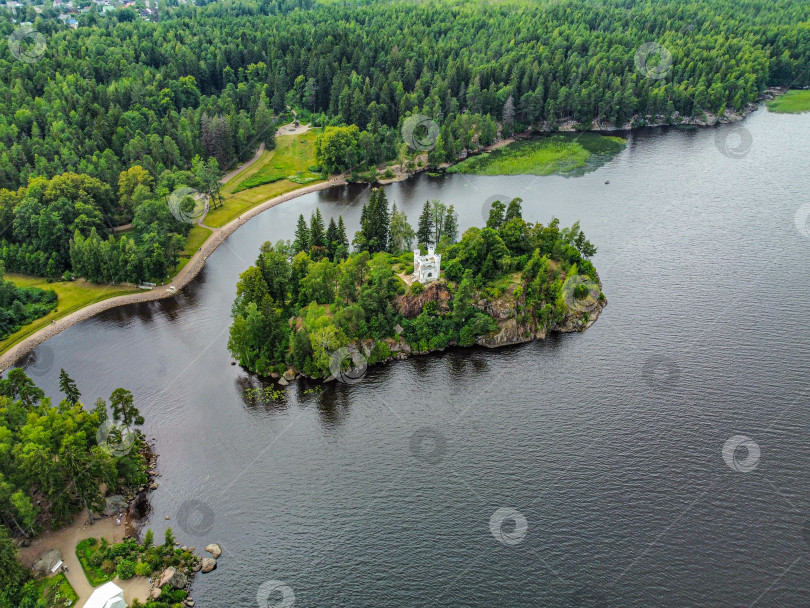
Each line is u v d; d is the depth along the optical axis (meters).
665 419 159.00
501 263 196.00
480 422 160.50
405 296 187.38
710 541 130.00
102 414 146.62
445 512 137.00
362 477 145.75
